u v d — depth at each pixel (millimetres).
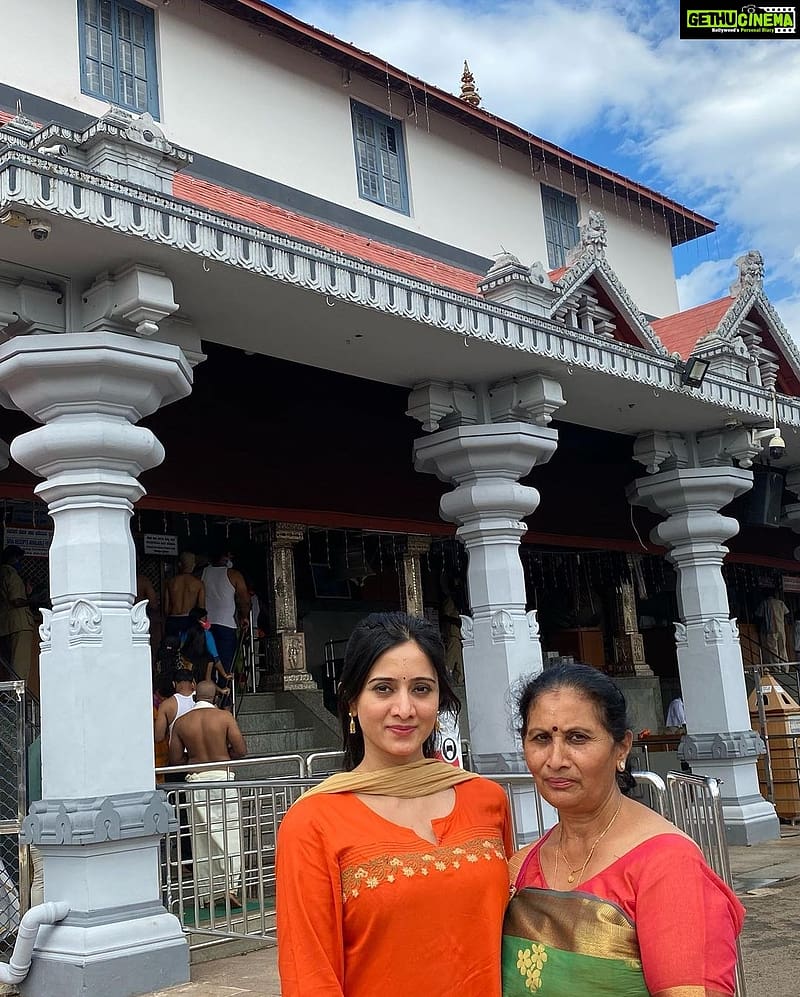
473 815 2557
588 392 9203
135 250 5938
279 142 11414
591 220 9445
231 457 9141
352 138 12250
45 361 5984
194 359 7070
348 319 7125
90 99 9977
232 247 6176
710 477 10641
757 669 12422
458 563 15273
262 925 6395
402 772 2539
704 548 10836
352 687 2627
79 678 5887
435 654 2631
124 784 5906
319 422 9750
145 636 6219
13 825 6371
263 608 13453
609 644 16625
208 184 9352
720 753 10461
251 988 5727
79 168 5688
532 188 14562
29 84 9562
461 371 8406
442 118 13438
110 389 6125
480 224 13516
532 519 11820
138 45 10562
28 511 11500
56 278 6270
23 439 6145
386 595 15500
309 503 9789
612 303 9570
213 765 7441
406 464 10578
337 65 12273
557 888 2430
